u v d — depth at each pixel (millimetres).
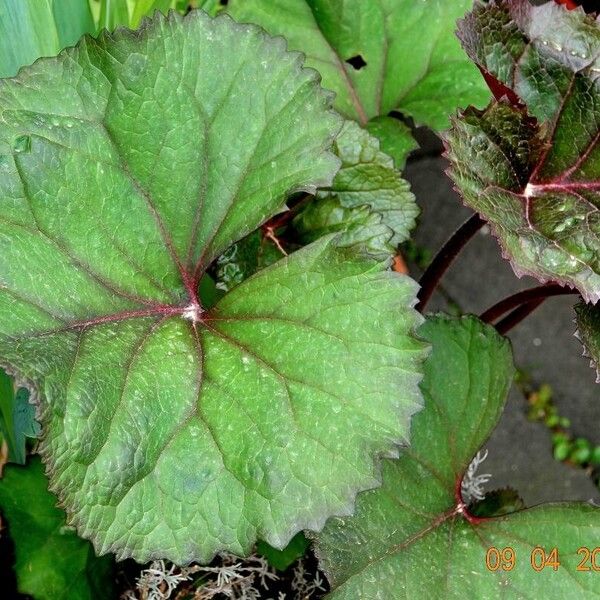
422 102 666
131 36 477
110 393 451
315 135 493
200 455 459
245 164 496
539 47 534
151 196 490
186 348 484
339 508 448
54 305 456
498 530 537
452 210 976
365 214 572
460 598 517
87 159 474
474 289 959
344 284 467
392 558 513
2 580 525
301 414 457
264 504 451
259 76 492
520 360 949
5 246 452
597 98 534
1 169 458
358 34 668
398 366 456
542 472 907
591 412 940
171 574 559
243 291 492
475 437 562
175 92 484
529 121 518
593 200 531
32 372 425
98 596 555
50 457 428
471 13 527
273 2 663
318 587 580
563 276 488
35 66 469
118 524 444
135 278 490
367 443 451
